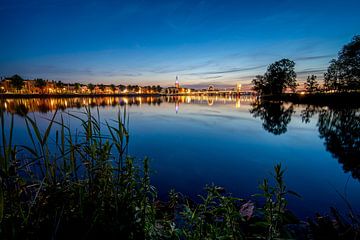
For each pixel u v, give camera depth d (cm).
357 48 3662
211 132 1631
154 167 805
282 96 5925
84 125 214
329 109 3497
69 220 185
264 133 1586
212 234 204
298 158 947
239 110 3753
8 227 159
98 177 221
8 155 154
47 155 188
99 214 192
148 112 3472
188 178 696
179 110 3884
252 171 773
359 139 1364
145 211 224
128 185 221
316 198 559
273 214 174
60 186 194
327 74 4631
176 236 220
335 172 771
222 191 593
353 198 557
